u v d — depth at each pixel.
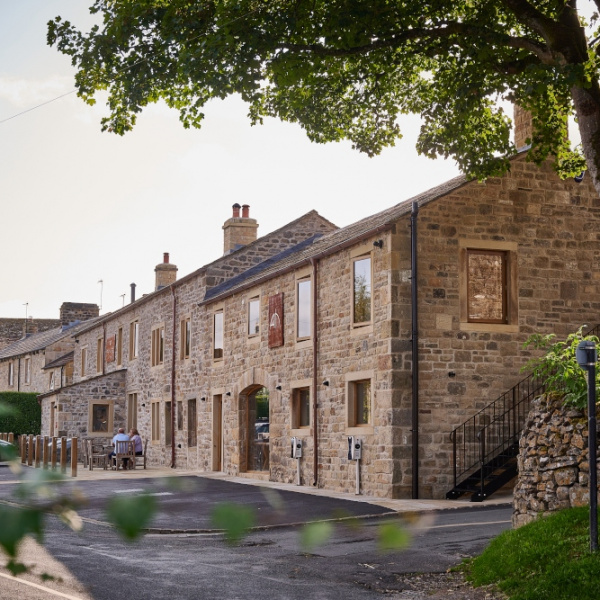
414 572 10.65
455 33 12.87
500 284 19.75
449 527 13.94
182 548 12.87
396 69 15.33
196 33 12.88
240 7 12.59
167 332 34.09
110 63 13.59
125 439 29.72
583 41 12.27
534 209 20.05
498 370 19.30
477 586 9.60
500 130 15.20
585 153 12.39
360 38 12.77
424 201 19.27
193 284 31.52
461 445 18.83
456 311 19.17
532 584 8.84
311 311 22.39
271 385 24.53
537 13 12.35
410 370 18.70
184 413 31.86
